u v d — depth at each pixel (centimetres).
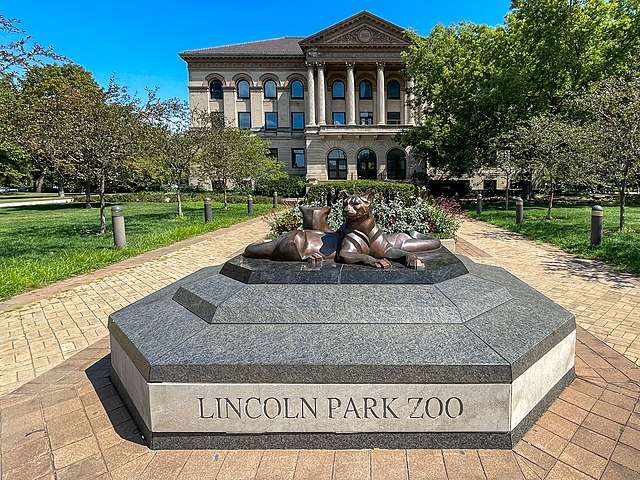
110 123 1237
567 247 948
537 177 1717
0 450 252
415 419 245
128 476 229
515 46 2369
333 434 247
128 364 283
